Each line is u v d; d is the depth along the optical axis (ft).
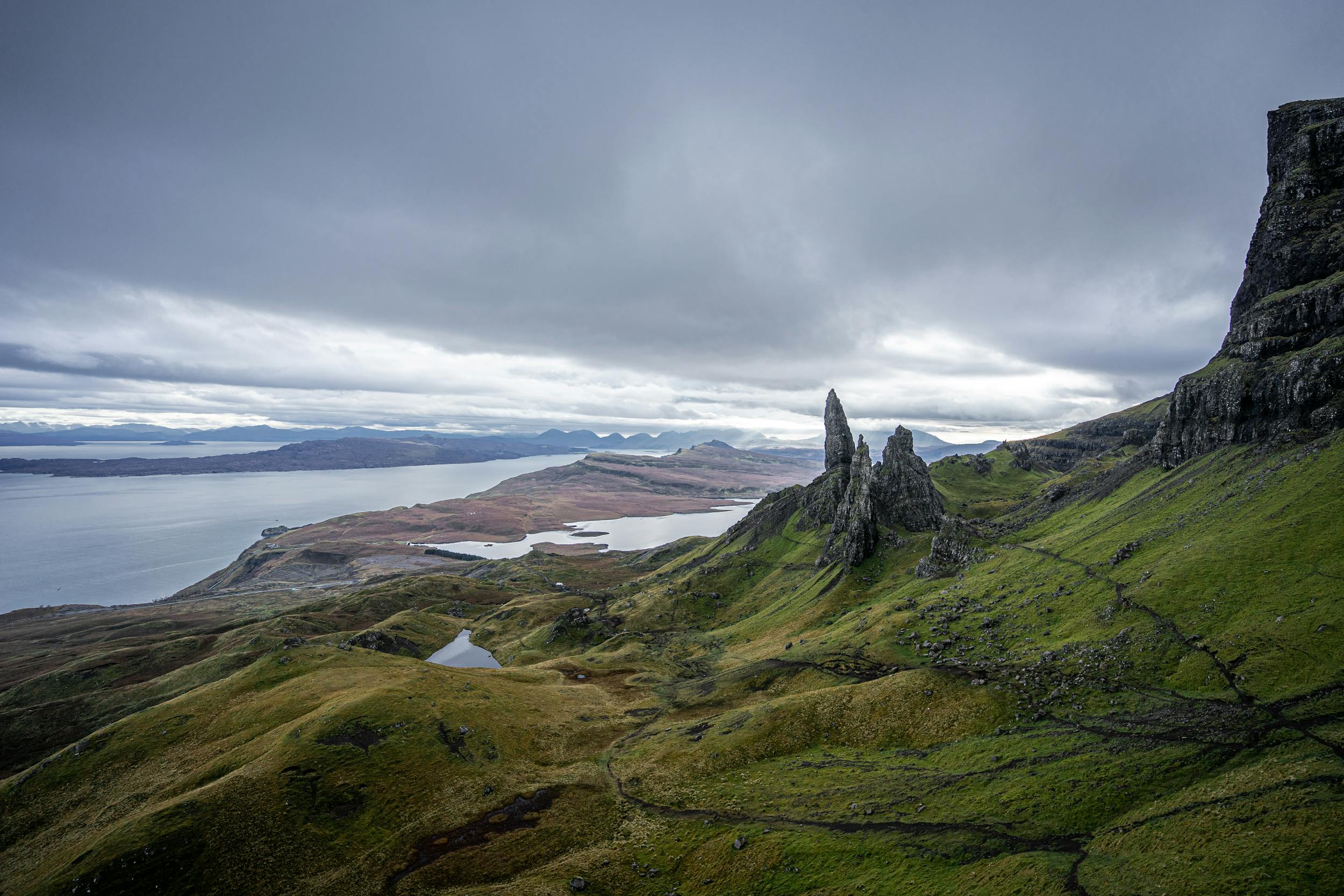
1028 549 492.13
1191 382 527.40
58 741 488.02
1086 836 189.88
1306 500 328.29
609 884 234.58
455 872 248.11
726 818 263.29
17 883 252.21
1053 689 287.69
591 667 542.57
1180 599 303.89
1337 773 169.68
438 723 350.43
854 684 361.51
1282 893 138.92
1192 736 216.13
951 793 237.45
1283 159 565.94
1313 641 235.81
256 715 374.84
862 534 643.86
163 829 249.75
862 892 196.03
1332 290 451.53
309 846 256.73
